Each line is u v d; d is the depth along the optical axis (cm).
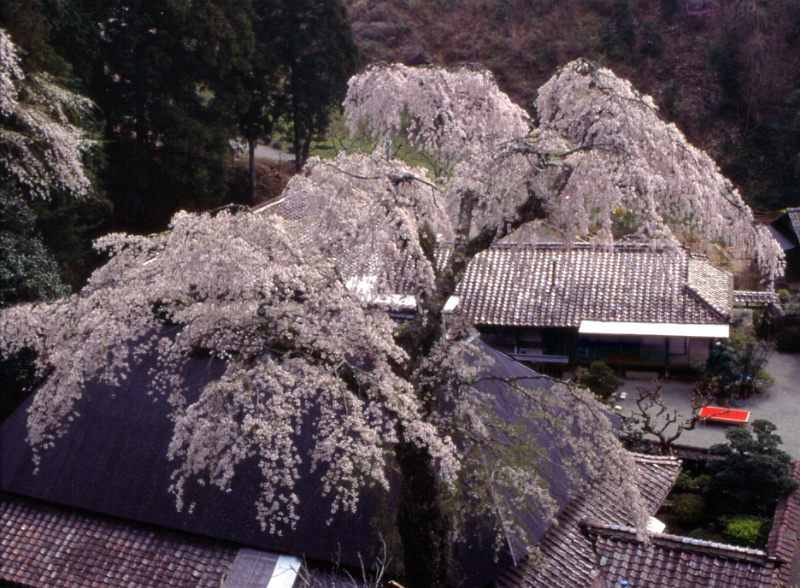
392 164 722
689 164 669
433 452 586
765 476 1154
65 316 679
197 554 827
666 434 1566
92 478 905
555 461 894
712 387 1611
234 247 556
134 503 872
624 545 799
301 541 784
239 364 620
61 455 934
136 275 650
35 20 1772
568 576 771
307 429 852
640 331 1700
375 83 823
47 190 1631
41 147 1596
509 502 771
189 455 594
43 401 669
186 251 587
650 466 1027
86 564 841
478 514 729
